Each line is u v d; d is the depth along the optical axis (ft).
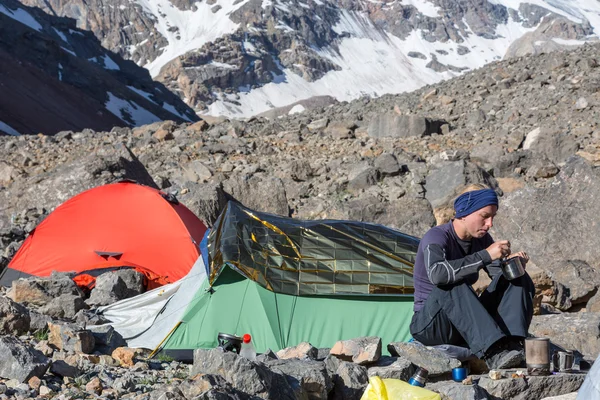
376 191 56.24
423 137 82.84
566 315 27.22
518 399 18.52
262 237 26.66
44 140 92.07
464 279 20.36
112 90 574.56
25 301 29.58
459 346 20.86
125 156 54.24
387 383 16.90
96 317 27.84
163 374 20.90
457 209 20.84
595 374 13.20
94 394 18.01
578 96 91.04
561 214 40.27
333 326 25.04
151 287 33.27
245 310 25.12
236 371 16.97
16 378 18.15
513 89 101.81
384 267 26.16
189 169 65.21
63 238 35.40
